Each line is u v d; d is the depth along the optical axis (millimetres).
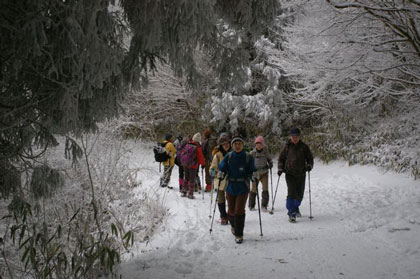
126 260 4840
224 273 4316
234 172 5453
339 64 7801
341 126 12539
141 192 7988
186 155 8500
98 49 2570
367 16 6602
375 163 10578
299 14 7430
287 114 14500
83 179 5824
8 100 3012
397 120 10961
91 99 3211
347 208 7215
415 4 5594
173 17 2930
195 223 6438
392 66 7320
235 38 3988
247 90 14375
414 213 6562
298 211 6746
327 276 4141
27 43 2459
